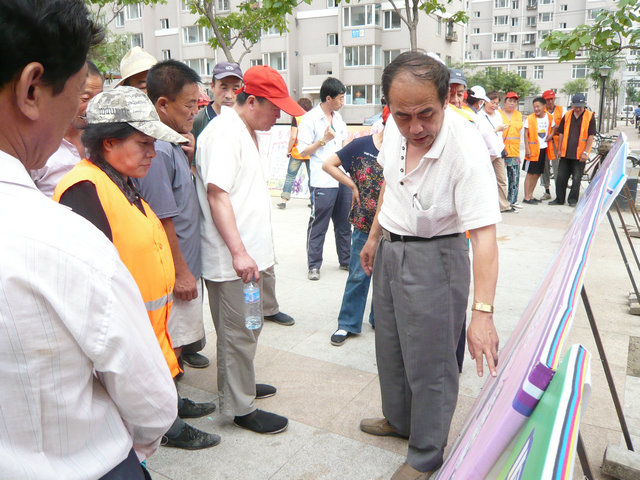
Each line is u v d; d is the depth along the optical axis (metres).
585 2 78.62
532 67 72.19
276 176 9.79
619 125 42.38
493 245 1.91
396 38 35.38
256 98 2.52
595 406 2.83
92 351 0.80
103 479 0.87
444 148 1.94
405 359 2.23
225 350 2.58
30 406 0.75
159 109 2.45
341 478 2.35
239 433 2.68
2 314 0.71
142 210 1.92
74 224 0.81
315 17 37.34
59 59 0.78
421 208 2.07
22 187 0.78
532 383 0.76
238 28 8.80
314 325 3.97
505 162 8.01
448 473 1.18
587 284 4.72
